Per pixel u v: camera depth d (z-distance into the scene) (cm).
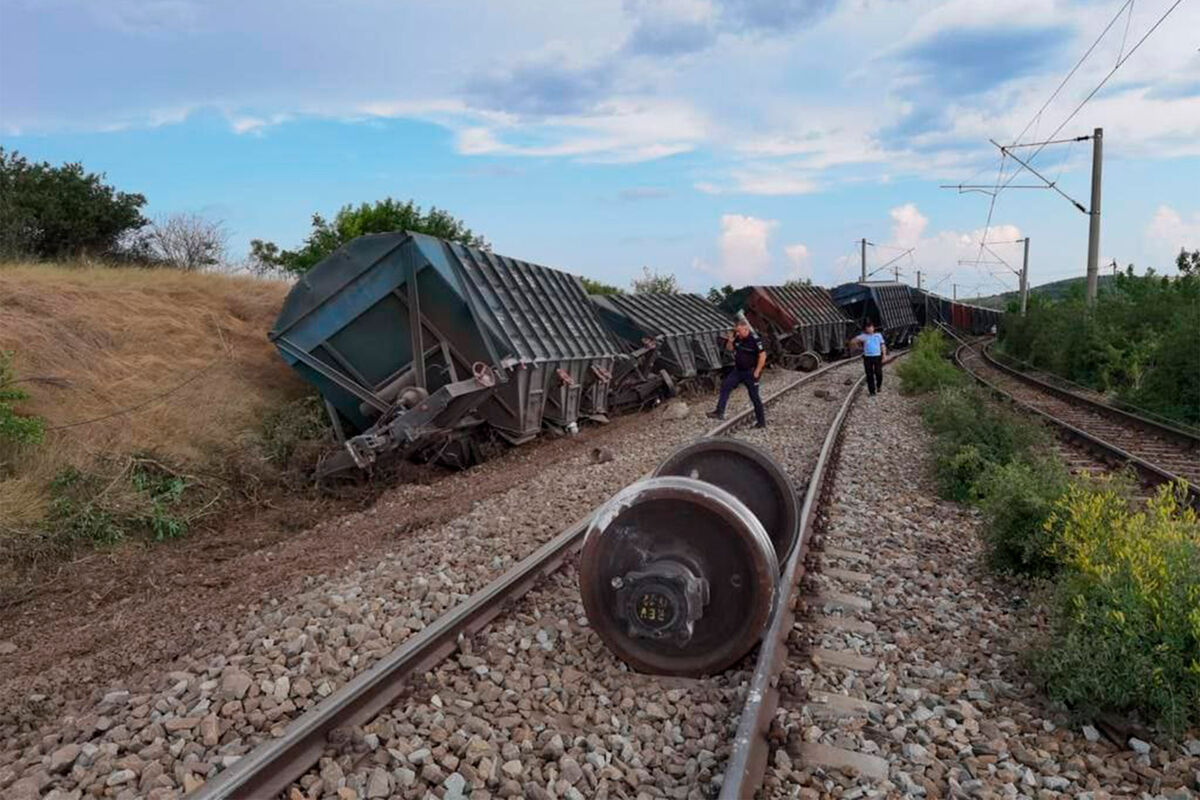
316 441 1267
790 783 407
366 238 1286
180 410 1187
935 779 419
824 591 682
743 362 1709
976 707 498
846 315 4922
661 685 521
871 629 605
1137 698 478
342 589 682
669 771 427
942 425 1389
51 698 529
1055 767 432
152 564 855
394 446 1151
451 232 3041
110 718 472
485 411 1445
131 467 1016
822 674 525
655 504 539
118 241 2659
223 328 1559
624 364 2106
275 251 2933
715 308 3194
